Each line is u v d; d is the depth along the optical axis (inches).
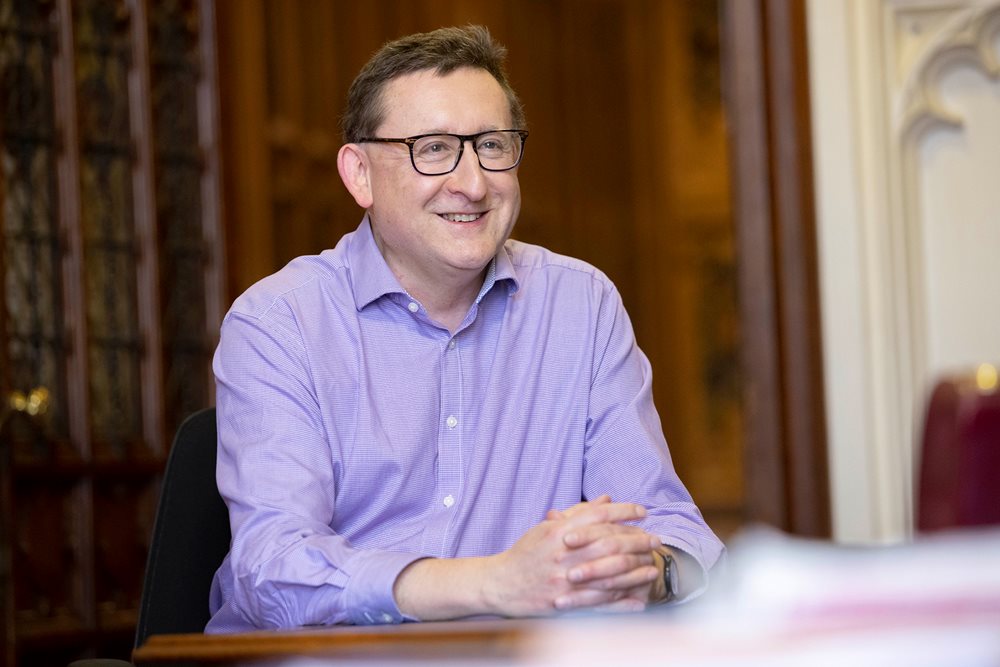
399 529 150.1
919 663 45.5
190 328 303.1
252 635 95.6
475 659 61.4
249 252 400.2
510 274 158.1
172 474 147.0
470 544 151.4
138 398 288.0
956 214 235.9
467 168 147.1
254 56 412.2
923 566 50.4
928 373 235.5
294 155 442.9
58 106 275.4
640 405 161.3
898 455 232.8
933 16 235.0
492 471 154.0
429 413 152.6
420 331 155.3
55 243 273.0
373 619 117.2
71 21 277.0
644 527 143.8
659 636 52.2
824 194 236.7
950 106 237.0
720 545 138.2
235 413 145.7
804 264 235.6
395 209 149.5
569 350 161.0
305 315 152.2
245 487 138.6
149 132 293.6
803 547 52.6
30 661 260.1
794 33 237.0
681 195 740.0
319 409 148.1
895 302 234.2
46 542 265.0
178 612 144.5
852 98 235.8
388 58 151.3
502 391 156.7
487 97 149.9
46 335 269.9
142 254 291.0
